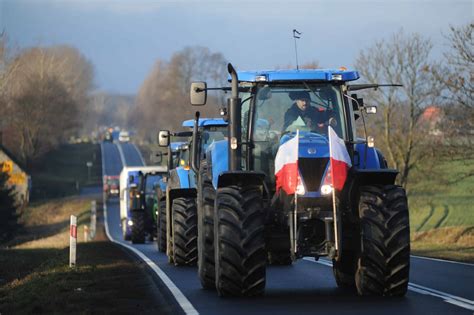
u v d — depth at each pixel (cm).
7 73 19375
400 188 3002
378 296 2953
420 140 11662
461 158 9288
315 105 3222
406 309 2591
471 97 8719
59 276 4369
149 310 2891
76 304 3116
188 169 5506
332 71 3212
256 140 3206
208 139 5525
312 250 2925
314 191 2895
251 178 3022
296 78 3200
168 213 5419
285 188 2925
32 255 7662
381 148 12088
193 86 3259
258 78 3192
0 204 14862
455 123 9025
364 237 2898
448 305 2678
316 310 2606
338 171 2895
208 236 3412
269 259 4706
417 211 13075
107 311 2867
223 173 3002
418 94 11650
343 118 3203
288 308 2677
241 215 2934
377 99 11888
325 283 3641
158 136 5697
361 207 2939
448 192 14162
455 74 8769
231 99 3103
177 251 5056
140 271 4762
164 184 6975
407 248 2889
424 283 3519
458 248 7675
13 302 3428
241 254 2906
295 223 2886
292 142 2961
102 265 5234
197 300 3020
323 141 2980
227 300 2939
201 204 3556
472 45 8638
